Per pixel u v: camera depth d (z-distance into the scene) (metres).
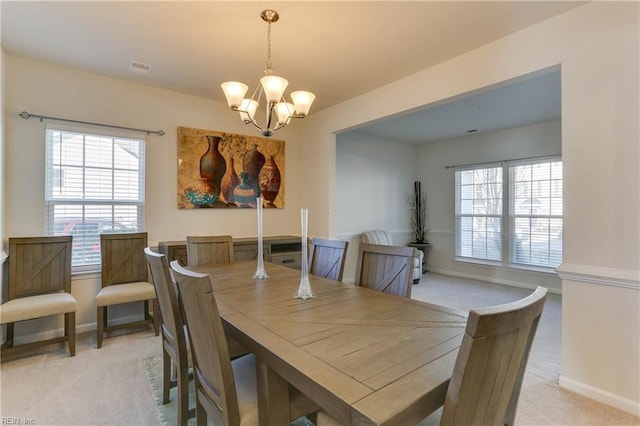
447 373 1.02
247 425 1.23
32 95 3.00
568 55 2.22
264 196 4.47
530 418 1.91
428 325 1.44
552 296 4.59
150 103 3.64
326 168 4.38
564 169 2.24
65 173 3.18
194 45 2.73
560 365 2.55
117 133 3.43
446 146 6.19
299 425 1.84
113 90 3.41
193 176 3.90
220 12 2.26
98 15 2.30
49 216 3.10
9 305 2.54
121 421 1.88
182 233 3.84
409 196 6.52
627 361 1.98
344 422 0.87
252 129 4.39
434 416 1.31
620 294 2.01
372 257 2.27
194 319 1.28
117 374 2.39
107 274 3.21
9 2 2.14
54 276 2.98
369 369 1.04
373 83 3.50
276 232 4.61
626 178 1.99
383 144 6.07
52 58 2.97
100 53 2.87
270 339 1.29
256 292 2.00
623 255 2.00
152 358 2.66
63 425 1.84
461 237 6.00
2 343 2.78
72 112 3.20
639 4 1.95
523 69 2.46
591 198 2.12
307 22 2.39
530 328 1.01
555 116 4.59
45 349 2.81
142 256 3.39
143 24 2.41
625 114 1.99
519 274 5.17
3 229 2.82
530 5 2.17
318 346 1.22
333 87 3.60
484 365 0.86
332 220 4.36
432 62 3.01
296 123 4.81
